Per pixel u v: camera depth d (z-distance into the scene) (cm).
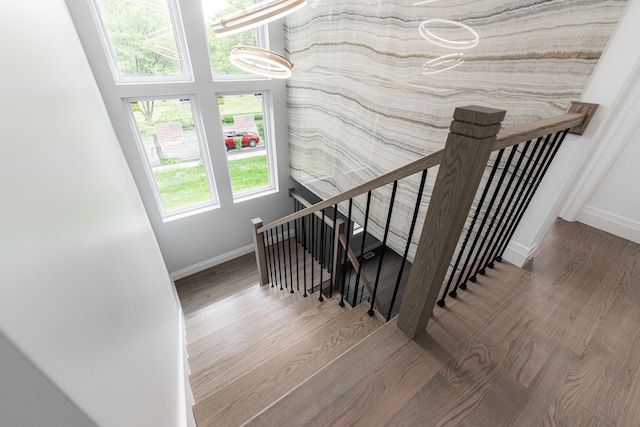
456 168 76
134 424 60
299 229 444
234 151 344
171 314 210
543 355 111
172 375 132
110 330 64
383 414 92
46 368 34
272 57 181
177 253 337
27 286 35
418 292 105
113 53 236
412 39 179
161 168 297
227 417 122
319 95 287
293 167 387
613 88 111
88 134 118
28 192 43
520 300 139
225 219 358
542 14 119
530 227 155
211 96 287
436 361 108
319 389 98
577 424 89
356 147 264
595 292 146
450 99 169
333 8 231
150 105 266
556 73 122
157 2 235
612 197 202
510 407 93
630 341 118
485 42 142
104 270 74
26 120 53
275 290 309
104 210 95
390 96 209
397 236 249
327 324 173
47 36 98
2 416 31
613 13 102
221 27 154
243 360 174
